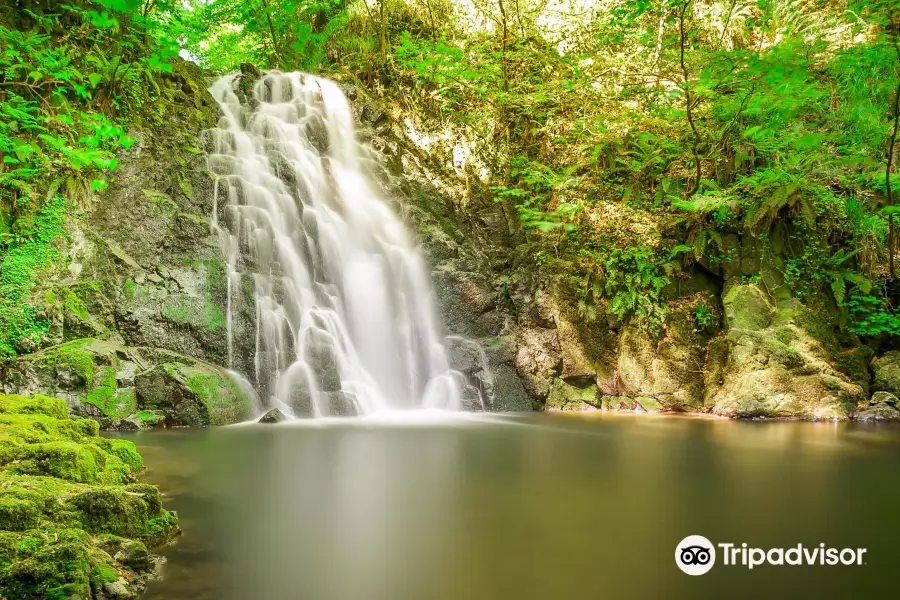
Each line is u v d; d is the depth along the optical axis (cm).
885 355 1073
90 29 1002
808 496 487
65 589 265
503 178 1345
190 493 473
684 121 1219
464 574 325
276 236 1016
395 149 1371
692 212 1133
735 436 785
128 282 859
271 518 414
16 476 376
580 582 315
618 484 521
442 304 1124
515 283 1177
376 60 1514
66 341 795
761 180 1091
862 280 1064
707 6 1416
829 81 1137
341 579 315
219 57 1803
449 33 1538
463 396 1047
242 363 886
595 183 1252
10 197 839
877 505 460
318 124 1277
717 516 431
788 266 1091
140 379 777
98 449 470
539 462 609
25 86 897
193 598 290
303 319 970
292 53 1592
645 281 1107
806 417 958
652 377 1071
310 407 902
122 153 952
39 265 828
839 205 1139
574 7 1480
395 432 781
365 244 1141
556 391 1091
